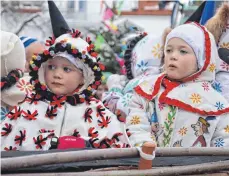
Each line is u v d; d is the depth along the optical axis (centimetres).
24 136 195
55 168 151
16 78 226
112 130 202
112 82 297
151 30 846
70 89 206
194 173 168
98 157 150
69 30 227
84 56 205
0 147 196
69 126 201
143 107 224
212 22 264
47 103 204
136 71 283
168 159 172
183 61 223
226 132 221
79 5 760
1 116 223
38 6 605
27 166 142
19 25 566
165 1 851
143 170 156
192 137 220
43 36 562
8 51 225
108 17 683
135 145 212
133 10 848
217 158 180
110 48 558
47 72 206
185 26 228
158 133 222
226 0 279
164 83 228
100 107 207
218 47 265
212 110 223
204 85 228
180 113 221
